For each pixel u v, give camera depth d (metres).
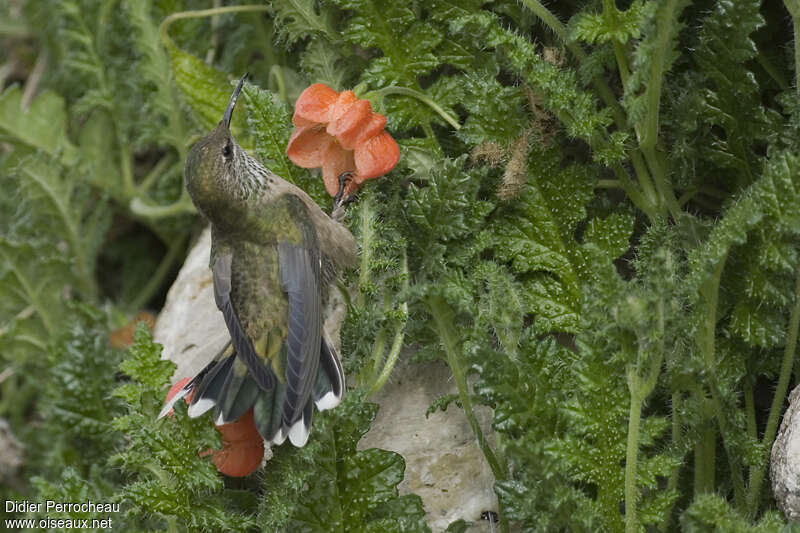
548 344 6.62
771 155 7.30
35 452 11.11
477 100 7.36
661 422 6.55
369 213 7.50
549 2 7.93
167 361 7.17
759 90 7.53
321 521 6.96
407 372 7.94
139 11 9.93
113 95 11.27
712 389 6.79
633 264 7.24
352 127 7.03
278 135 8.04
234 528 6.91
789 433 6.38
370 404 6.97
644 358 6.13
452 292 6.72
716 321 6.96
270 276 7.58
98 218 11.42
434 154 7.71
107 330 10.62
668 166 7.49
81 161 11.31
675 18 6.46
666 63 6.67
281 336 7.52
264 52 9.58
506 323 6.79
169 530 7.00
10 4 12.89
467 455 7.61
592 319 6.45
